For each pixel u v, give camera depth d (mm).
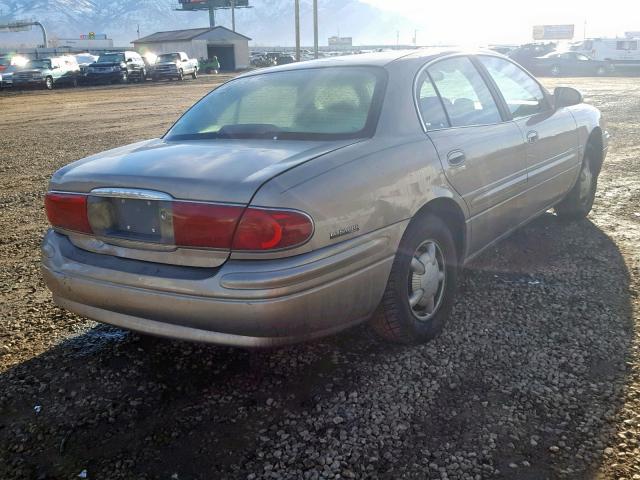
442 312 3562
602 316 3754
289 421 2816
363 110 3336
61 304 3191
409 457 2551
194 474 2498
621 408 2816
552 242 5184
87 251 3090
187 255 2730
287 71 3920
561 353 3328
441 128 3602
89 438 2746
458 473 2451
